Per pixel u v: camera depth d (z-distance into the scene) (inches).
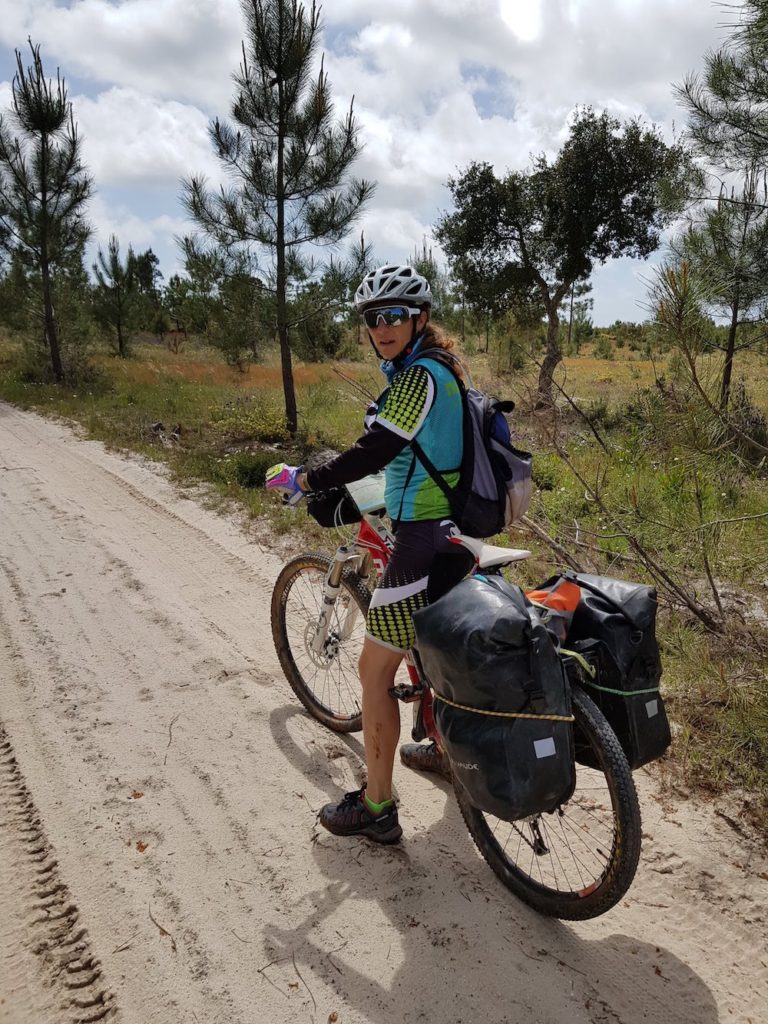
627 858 87.4
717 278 186.5
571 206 657.0
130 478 339.0
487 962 94.8
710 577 161.6
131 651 175.0
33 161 668.1
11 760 134.6
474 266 716.0
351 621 141.3
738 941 97.5
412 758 134.0
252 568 229.5
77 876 108.6
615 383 734.5
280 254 435.5
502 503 100.7
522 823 117.8
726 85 281.1
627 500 181.2
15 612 194.1
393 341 100.7
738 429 142.2
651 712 93.7
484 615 84.4
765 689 136.2
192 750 138.1
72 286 902.4
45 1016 88.4
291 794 126.5
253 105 411.8
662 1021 87.3
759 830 115.0
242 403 553.9
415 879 108.3
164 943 97.8
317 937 98.7
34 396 621.0
